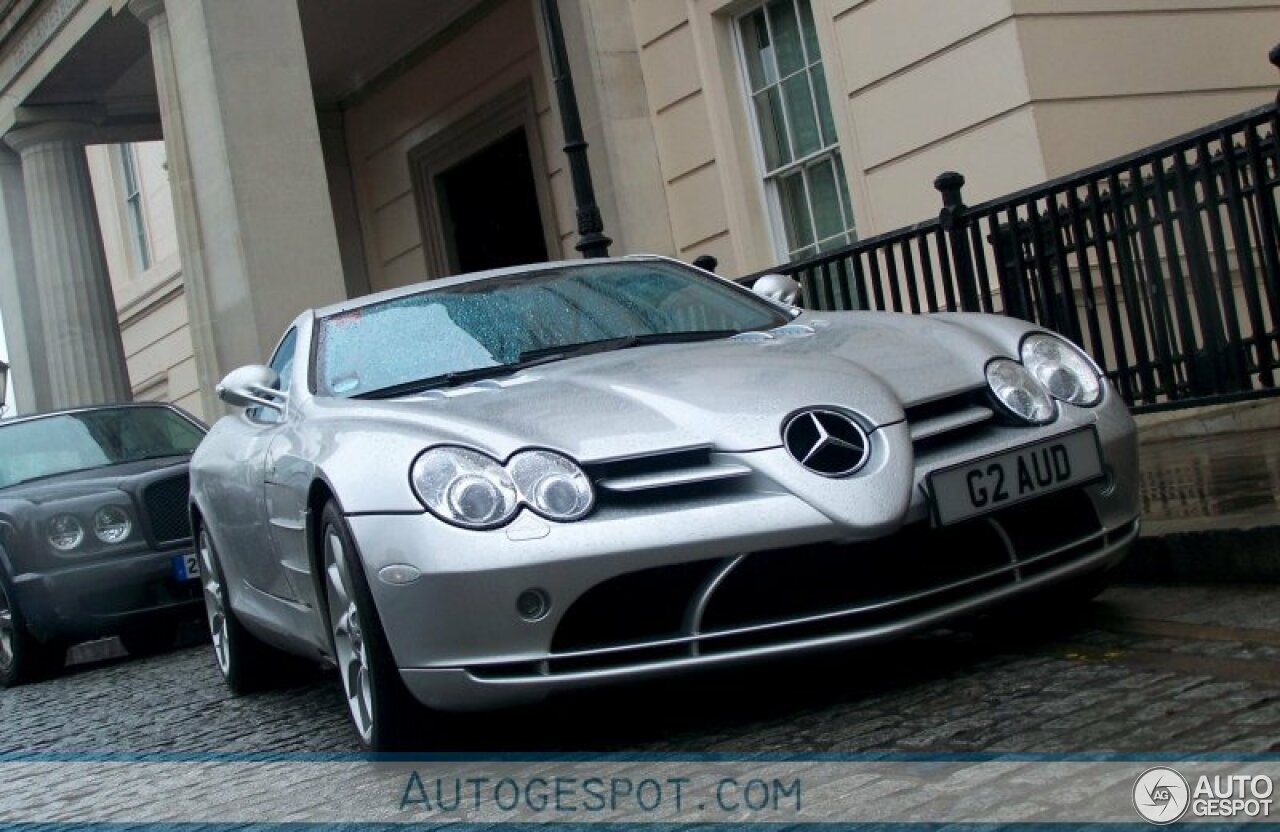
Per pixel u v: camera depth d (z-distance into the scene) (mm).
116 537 8688
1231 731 3127
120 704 6988
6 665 8922
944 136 9805
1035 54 9281
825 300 8570
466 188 15625
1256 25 10344
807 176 11109
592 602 3721
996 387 4180
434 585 3701
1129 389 6879
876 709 3889
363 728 4301
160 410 10164
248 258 10172
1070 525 4219
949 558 3979
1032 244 7258
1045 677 3893
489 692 3730
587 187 8836
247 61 10312
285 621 5285
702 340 4863
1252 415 8117
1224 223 7438
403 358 4824
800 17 10945
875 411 3941
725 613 3764
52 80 14445
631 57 12016
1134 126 9625
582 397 4086
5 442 9641
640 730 4113
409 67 15453
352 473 3967
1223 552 4582
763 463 3781
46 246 15102
